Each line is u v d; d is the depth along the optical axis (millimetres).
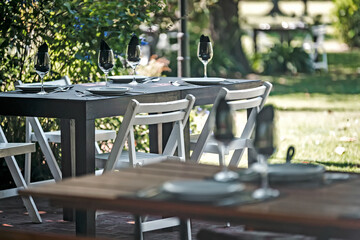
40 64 5383
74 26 7160
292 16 21531
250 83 6258
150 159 5102
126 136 4848
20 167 6773
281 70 17453
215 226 5543
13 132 6742
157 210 2717
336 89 13859
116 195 2836
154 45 14680
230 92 5336
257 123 3045
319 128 9555
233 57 17797
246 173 3102
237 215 2605
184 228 4812
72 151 5613
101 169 6312
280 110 11156
